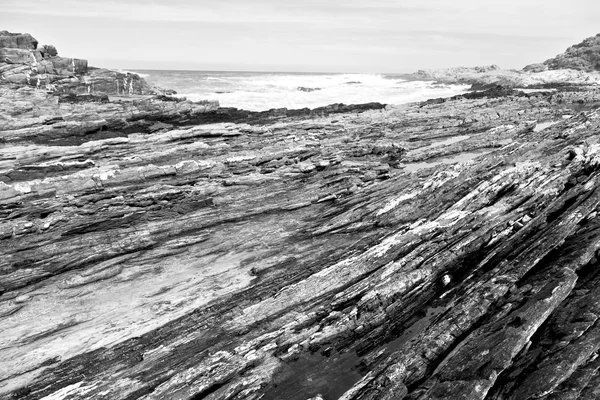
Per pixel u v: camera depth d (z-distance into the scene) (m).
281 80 128.25
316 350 15.97
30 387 15.94
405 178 29.50
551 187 21.72
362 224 25.00
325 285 19.02
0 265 20.95
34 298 20.19
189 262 23.19
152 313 19.48
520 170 24.19
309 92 95.25
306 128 44.75
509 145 30.36
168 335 17.95
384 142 39.59
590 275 14.57
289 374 15.09
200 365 15.05
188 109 49.50
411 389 12.99
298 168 31.62
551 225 17.77
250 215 27.05
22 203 23.98
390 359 14.00
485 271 17.69
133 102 48.72
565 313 13.00
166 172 28.92
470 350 12.84
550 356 11.83
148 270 22.44
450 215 21.73
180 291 20.97
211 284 21.36
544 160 24.95
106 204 25.20
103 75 60.50
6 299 19.89
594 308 12.72
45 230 23.16
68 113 43.53
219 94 84.75
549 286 13.94
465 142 40.56
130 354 17.16
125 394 14.73
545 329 12.80
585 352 11.55
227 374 14.71
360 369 15.22
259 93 89.44
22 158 31.73
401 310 17.17
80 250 22.44
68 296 20.50
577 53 117.44
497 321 13.69
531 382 11.32
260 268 22.02
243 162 31.91
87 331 18.59
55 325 18.89
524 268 15.63
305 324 16.97
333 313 16.98
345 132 44.12
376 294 16.98
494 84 99.25
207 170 30.64
